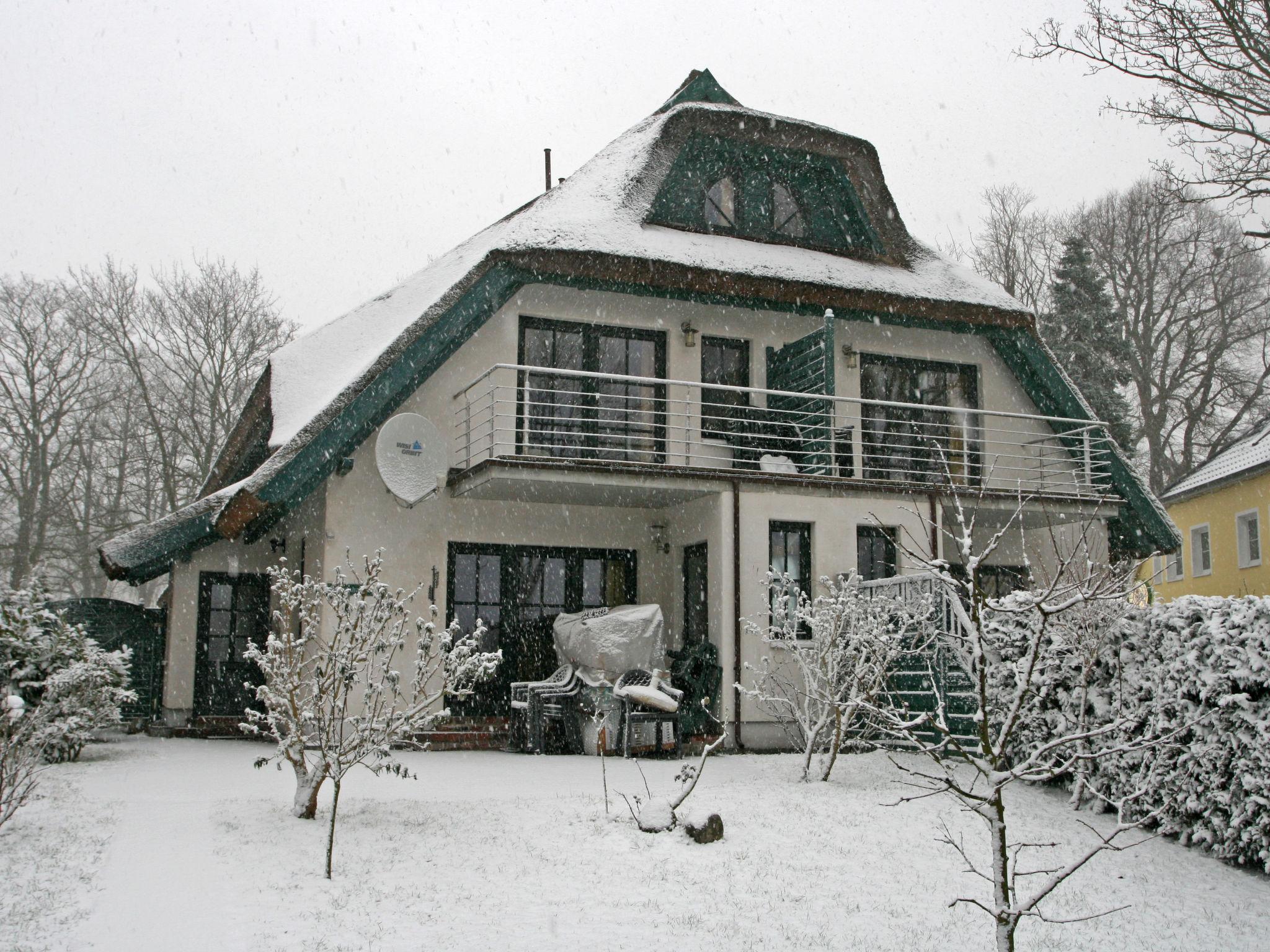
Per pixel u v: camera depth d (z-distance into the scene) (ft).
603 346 54.39
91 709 40.09
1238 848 28.40
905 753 43.45
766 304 55.77
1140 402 106.83
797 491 51.42
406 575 49.47
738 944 21.03
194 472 114.32
